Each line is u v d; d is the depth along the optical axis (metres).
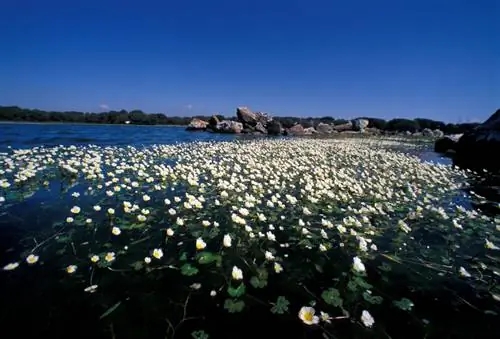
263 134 30.64
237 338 2.09
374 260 3.42
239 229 4.04
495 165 11.12
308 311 2.20
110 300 2.41
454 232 4.46
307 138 25.94
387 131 40.69
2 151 10.28
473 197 6.64
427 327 2.35
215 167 8.24
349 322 2.32
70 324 2.14
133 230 3.82
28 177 6.29
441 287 2.94
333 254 3.48
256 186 6.21
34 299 2.38
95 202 4.94
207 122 37.00
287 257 3.34
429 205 5.60
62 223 3.94
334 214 4.97
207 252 3.26
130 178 6.82
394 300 2.65
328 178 7.62
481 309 2.62
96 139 17.34
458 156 13.64
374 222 4.70
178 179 6.80
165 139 19.55
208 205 5.04
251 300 2.51
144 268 2.91
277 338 2.11
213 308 2.38
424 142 24.81
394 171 9.21
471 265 3.44
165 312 2.31
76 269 2.82
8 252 3.09
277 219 4.59
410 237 4.17
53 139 15.99
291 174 7.82
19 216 4.15
